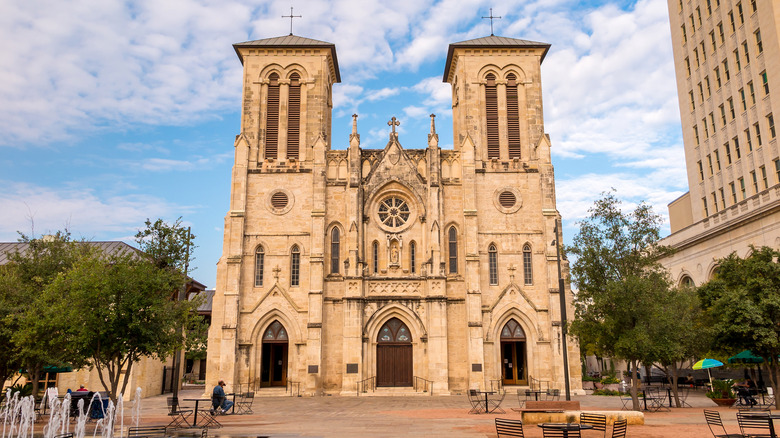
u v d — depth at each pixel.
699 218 70.81
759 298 38.44
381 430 27.48
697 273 65.94
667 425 28.91
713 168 67.75
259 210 56.94
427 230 56.19
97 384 55.72
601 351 37.88
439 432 26.58
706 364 48.78
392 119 59.56
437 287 54.41
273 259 55.88
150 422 32.75
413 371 53.56
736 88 62.72
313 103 60.03
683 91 75.19
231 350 52.66
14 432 30.11
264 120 59.56
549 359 53.97
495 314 54.62
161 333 32.28
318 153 57.50
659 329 35.59
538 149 58.88
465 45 60.66
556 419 28.81
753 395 44.12
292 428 28.58
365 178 58.03
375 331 54.34
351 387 52.25
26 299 37.56
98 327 30.58
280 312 54.34
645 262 38.44
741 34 61.75
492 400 46.88
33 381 39.75
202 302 36.75
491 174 58.28
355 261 54.75
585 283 38.66
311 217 56.16
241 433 26.69
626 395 52.62
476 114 59.78
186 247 38.72
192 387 76.69
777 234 51.34
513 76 61.47
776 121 55.19
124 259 32.97
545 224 56.47
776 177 55.50
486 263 56.09
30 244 43.69
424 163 58.78
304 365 53.31
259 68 60.66
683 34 75.75
